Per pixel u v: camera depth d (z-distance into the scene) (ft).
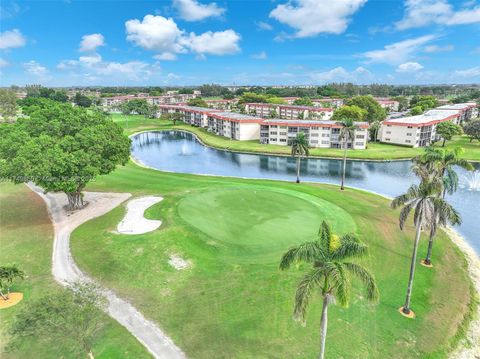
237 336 79.56
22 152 130.00
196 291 96.48
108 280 101.45
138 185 204.03
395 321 87.25
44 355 72.43
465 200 203.10
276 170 286.46
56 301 69.36
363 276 58.29
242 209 154.10
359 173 273.13
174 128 552.82
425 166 114.93
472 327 87.97
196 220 139.74
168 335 79.46
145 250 117.60
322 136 365.81
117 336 78.18
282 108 613.93
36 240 127.34
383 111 503.20
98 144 147.02
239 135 419.33
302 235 127.34
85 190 192.54
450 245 134.82
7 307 88.12
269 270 106.01
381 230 141.38
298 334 80.64
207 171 283.79
